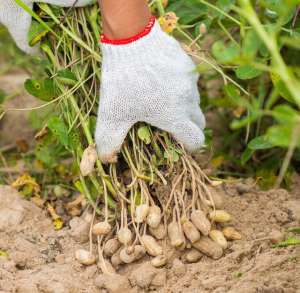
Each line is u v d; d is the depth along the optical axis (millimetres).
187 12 1362
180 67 1173
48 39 1258
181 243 1185
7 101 1804
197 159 1494
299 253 1198
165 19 1220
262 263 1178
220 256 1205
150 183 1204
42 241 1303
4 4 1231
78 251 1227
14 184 1420
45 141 1377
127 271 1211
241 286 1136
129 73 1152
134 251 1193
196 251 1208
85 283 1199
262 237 1244
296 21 1331
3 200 1373
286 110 916
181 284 1172
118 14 1138
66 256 1255
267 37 929
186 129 1192
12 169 1528
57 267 1229
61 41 1229
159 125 1185
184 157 1217
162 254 1188
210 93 1717
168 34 1221
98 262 1229
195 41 1264
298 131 900
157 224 1194
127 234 1188
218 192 1357
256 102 946
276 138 910
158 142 1220
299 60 1499
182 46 1250
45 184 1480
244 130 1564
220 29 1444
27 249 1273
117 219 1242
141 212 1184
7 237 1312
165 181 1205
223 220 1222
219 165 1509
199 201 1228
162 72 1159
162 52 1166
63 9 1236
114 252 1221
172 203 1223
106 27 1153
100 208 1274
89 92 1231
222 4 1291
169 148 1206
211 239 1213
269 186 1431
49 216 1366
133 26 1146
